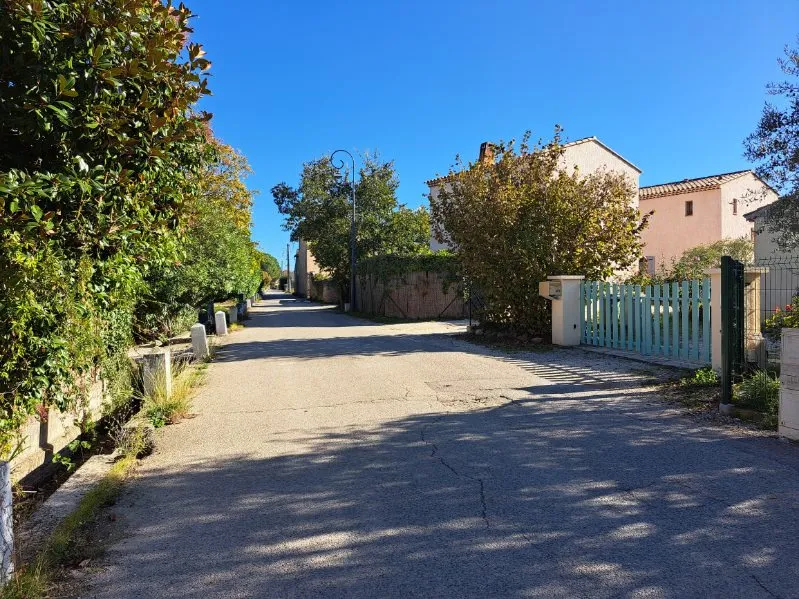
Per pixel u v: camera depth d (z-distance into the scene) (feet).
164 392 25.31
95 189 17.28
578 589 10.14
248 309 117.60
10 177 14.01
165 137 19.04
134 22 16.90
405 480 15.75
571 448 18.16
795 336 17.93
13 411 15.51
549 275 43.93
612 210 45.78
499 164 48.42
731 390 21.77
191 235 51.34
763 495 13.99
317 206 109.91
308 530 12.83
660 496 14.10
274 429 21.71
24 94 15.01
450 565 11.10
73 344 17.03
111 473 16.39
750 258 76.79
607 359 35.37
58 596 10.39
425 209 113.19
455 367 34.68
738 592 9.91
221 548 12.11
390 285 89.10
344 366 36.47
